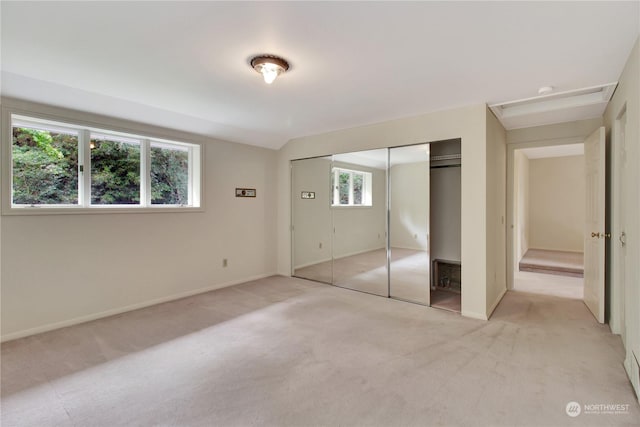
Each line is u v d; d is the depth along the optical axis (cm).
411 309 351
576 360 235
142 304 360
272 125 414
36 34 193
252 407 182
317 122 399
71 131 317
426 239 370
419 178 373
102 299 328
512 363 230
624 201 265
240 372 219
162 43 204
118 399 190
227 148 450
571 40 197
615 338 274
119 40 200
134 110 333
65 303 304
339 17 173
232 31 189
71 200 317
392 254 399
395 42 201
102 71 247
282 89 283
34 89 271
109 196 344
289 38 197
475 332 287
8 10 167
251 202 486
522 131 420
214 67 240
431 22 178
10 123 271
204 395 193
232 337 277
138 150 369
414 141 367
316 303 373
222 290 429
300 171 498
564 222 721
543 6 162
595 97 309
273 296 401
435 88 280
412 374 216
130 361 235
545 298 397
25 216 280
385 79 261
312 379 210
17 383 206
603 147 300
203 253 422
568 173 714
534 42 200
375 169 407
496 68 239
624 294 269
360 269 429
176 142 396
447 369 222
